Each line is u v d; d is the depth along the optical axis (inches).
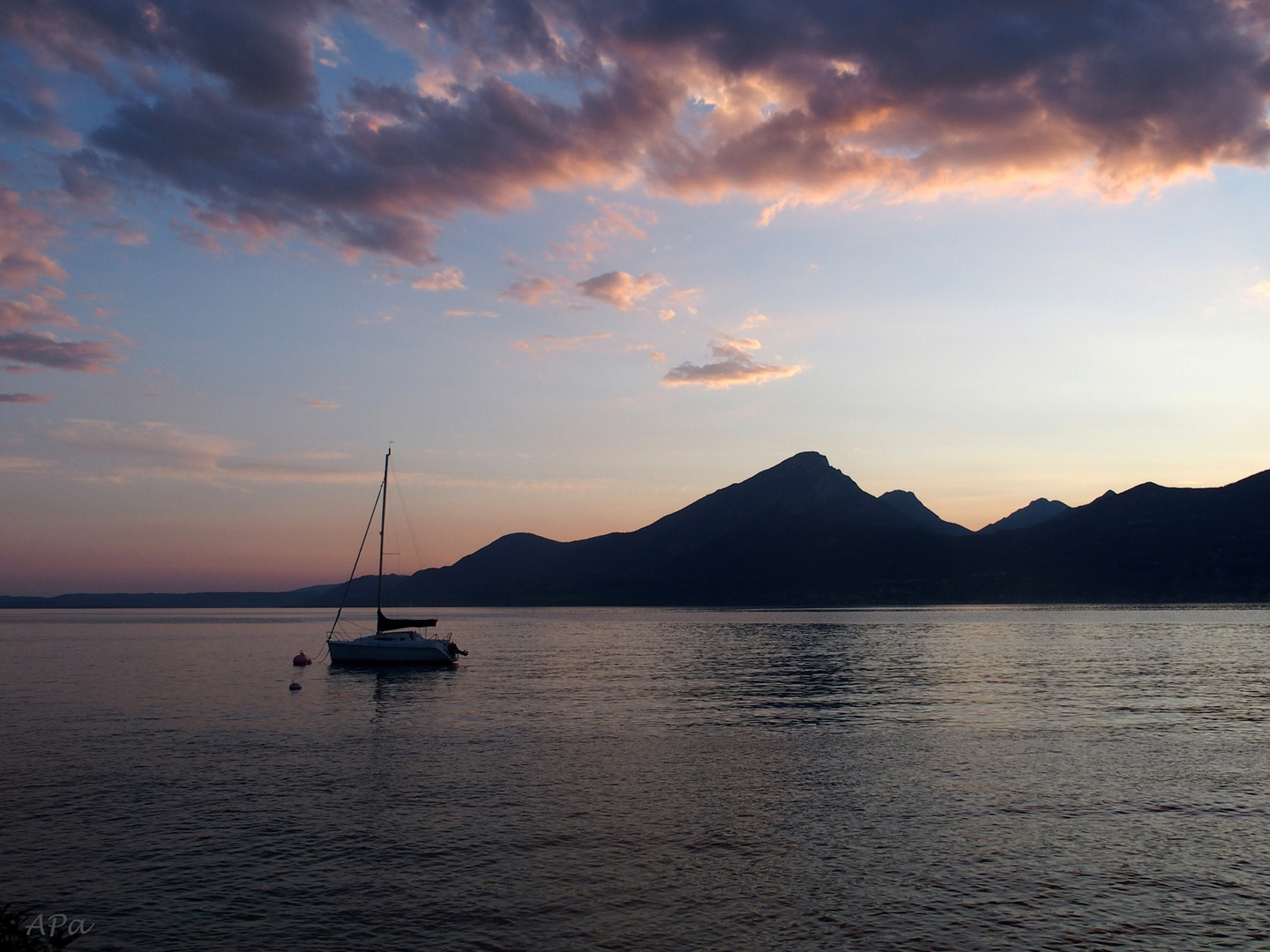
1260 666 2691.9
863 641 4249.5
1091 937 626.8
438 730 1526.8
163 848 830.5
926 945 614.9
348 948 616.1
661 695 2064.5
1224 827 885.2
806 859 791.1
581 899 699.4
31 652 3848.4
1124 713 1674.5
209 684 2375.7
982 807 966.4
